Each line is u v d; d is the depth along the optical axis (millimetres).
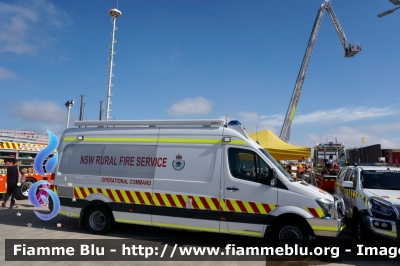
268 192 6223
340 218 6141
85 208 7512
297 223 6094
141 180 7078
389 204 6113
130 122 7578
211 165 6648
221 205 6441
